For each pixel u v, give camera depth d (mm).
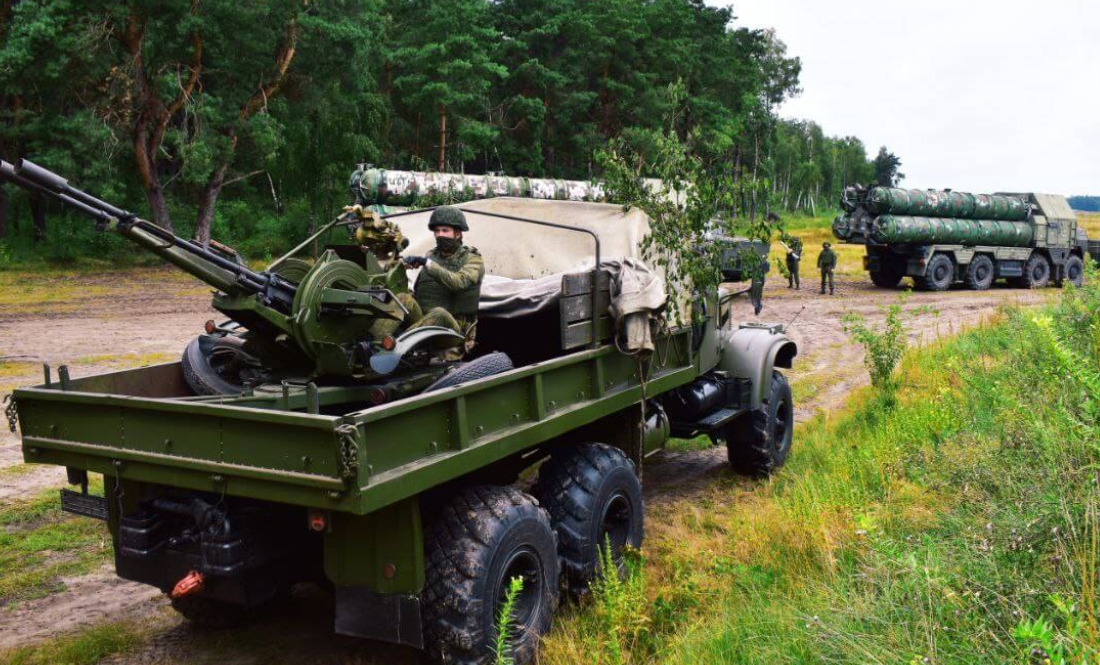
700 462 8039
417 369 4574
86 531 6133
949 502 4941
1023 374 5891
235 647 4410
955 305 21578
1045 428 4578
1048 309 9711
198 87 34000
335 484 3119
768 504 6250
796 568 4703
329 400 4184
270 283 4184
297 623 4695
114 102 31125
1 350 13680
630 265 5285
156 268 30672
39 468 7613
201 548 3660
